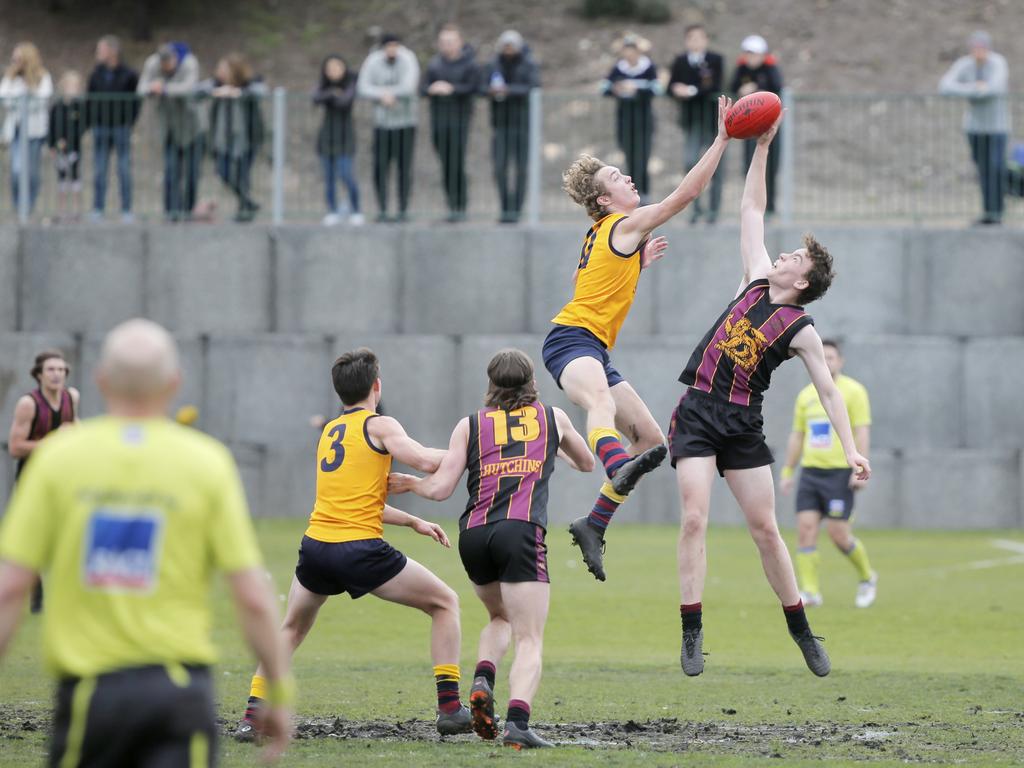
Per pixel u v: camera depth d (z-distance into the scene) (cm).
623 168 7169
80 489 1368
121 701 1341
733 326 2727
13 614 1360
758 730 2667
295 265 7188
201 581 1405
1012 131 7431
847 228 7044
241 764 2273
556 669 3466
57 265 7225
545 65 11731
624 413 2812
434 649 2584
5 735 2511
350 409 2633
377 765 2253
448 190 7288
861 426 4634
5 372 7081
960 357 6975
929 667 3500
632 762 2294
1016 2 12500
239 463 7094
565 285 7088
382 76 7288
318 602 2636
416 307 7156
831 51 11881
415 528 2664
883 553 6019
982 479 6925
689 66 7012
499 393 2575
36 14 12250
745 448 2747
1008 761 2347
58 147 7381
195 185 7381
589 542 2606
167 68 7406
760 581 5184
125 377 1395
